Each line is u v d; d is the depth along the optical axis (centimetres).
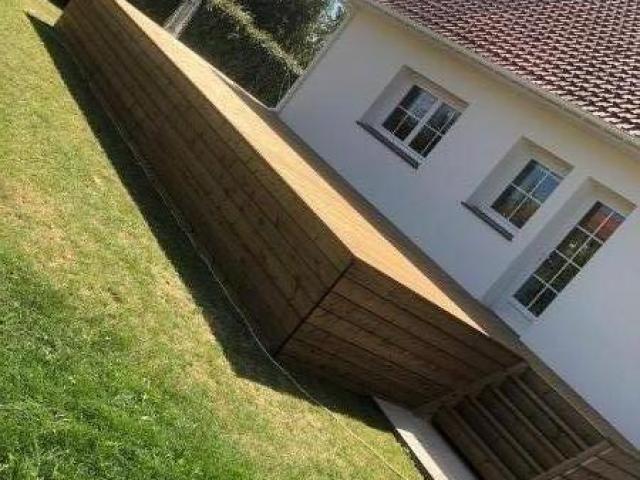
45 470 358
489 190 1079
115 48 1198
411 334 696
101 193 770
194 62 1266
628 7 1248
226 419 521
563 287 945
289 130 1366
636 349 815
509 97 1071
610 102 933
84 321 508
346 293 627
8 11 1321
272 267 689
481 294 1000
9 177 658
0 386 388
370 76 1311
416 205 1143
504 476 717
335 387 708
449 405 779
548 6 1259
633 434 784
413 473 667
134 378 475
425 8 1280
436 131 1202
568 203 952
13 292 485
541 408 739
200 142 880
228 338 636
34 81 1012
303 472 536
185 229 816
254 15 3167
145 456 410
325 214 698
